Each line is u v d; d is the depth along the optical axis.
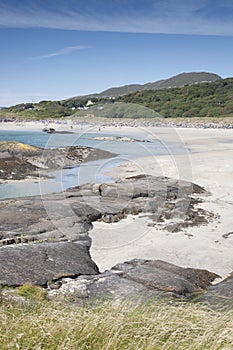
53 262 6.20
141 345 2.67
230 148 26.73
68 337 2.67
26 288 5.06
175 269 6.10
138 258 6.71
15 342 2.57
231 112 57.09
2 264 5.89
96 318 2.96
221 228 8.95
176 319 3.12
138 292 5.07
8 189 12.97
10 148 18.38
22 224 8.24
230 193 12.48
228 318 3.21
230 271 6.72
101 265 6.39
